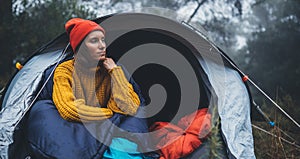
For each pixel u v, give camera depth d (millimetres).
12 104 3971
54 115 3738
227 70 4477
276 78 12180
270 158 5551
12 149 3820
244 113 4180
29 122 3779
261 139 5895
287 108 6809
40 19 9828
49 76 4000
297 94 11414
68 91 3824
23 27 9492
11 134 3818
